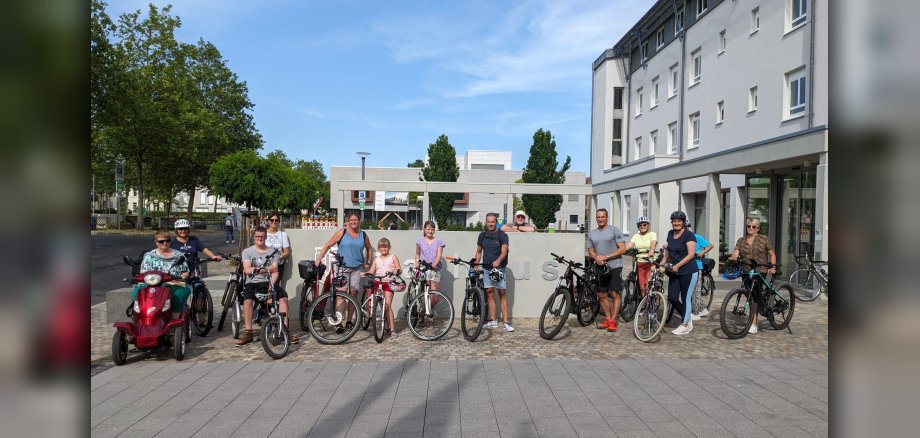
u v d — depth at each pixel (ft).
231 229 110.52
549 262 34.22
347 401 17.78
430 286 28.40
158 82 124.26
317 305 26.73
